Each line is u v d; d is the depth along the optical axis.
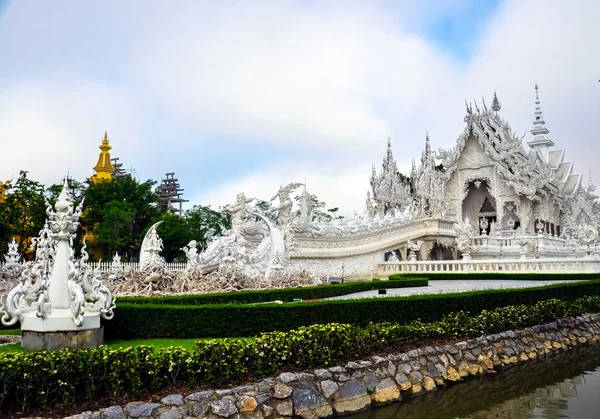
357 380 9.99
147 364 8.01
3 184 36.25
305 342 9.69
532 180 47.06
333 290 19.64
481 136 50.00
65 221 9.64
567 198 55.56
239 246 23.92
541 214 49.62
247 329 11.24
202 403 7.97
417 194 46.25
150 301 13.63
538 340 15.18
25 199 34.12
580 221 52.09
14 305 9.46
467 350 12.72
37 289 9.67
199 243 38.53
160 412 7.62
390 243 34.75
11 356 7.32
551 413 10.07
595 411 10.19
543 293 17.23
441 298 13.85
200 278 18.94
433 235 37.69
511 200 49.12
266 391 8.70
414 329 12.16
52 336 9.23
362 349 10.70
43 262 9.85
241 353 8.80
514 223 50.28
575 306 17.75
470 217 54.50
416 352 11.53
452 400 10.90
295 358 9.54
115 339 10.83
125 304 11.42
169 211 53.53
